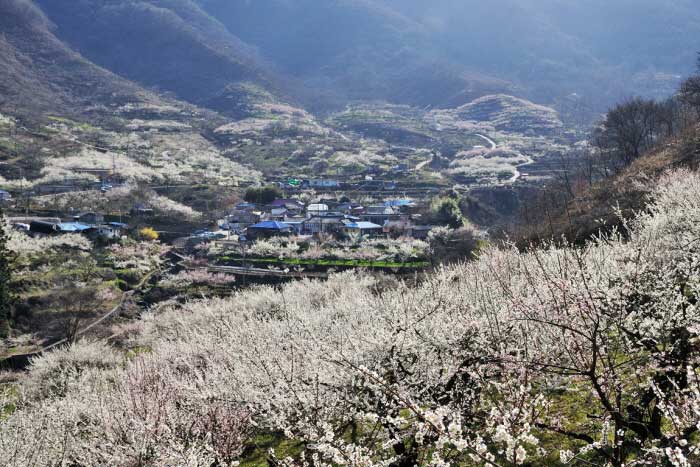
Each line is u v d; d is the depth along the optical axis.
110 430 12.20
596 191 39.34
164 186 146.75
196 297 60.38
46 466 12.84
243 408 10.92
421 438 4.89
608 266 9.56
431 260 55.75
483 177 161.00
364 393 9.27
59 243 80.94
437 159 198.38
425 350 9.49
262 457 11.51
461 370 8.60
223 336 15.12
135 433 11.22
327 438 6.33
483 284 10.98
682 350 6.79
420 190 152.00
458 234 74.56
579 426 7.86
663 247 11.61
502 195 125.12
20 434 13.45
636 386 7.25
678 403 6.02
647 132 60.16
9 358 42.47
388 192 152.50
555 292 7.71
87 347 27.83
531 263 10.83
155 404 11.82
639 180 34.50
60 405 15.92
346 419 9.27
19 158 156.00
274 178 185.75
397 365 9.46
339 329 12.26
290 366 10.46
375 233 105.56
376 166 193.88
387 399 8.38
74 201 116.38
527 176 151.75
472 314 9.92
